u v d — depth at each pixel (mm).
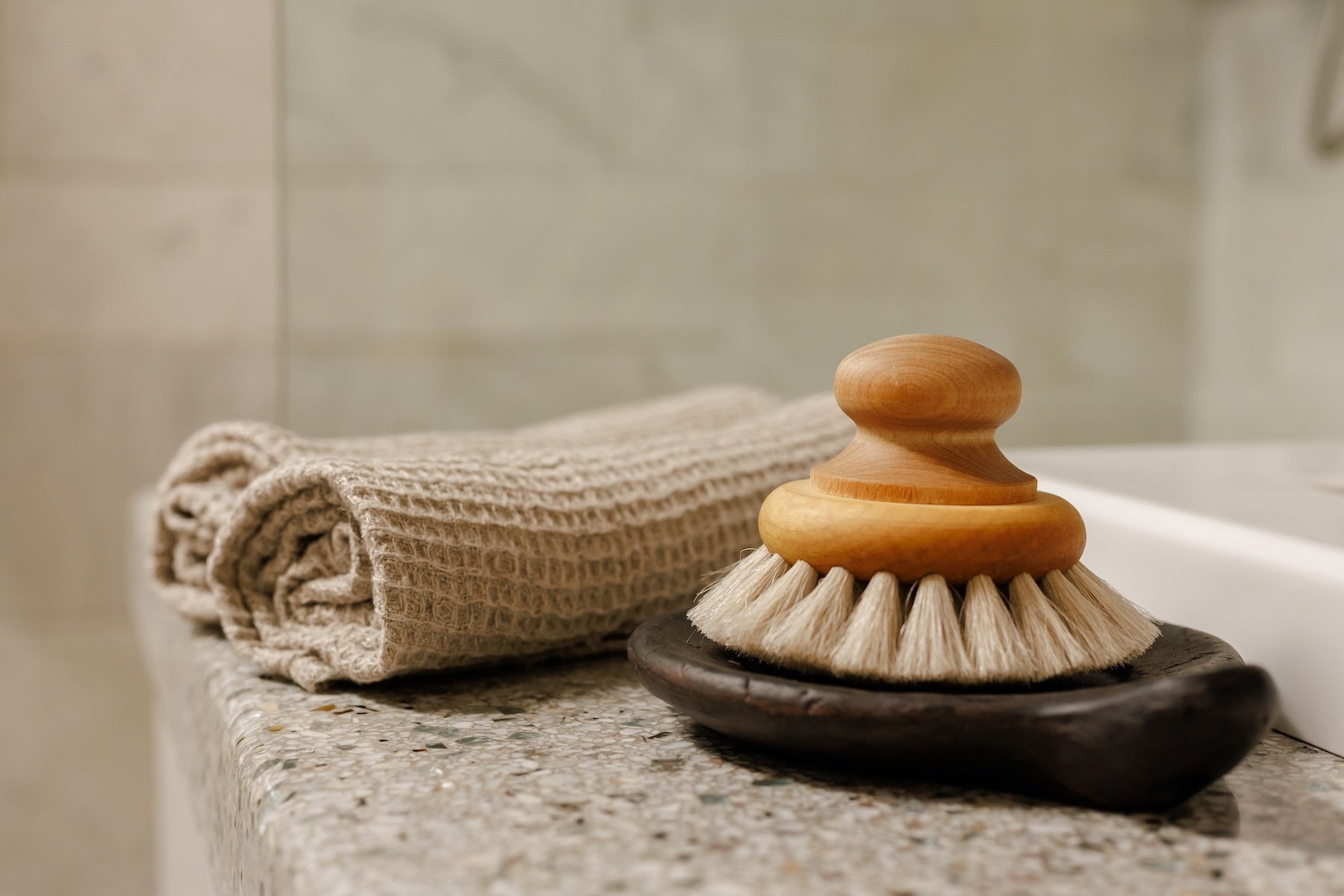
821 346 1061
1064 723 415
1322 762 459
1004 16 1042
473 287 1017
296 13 961
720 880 391
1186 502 553
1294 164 954
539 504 521
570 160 1020
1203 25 1049
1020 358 1061
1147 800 417
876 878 393
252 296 1283
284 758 455
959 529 434
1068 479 607
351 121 979
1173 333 1071
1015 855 403
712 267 1046
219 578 535
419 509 498
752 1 1024
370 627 511
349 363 998
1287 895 387
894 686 433
